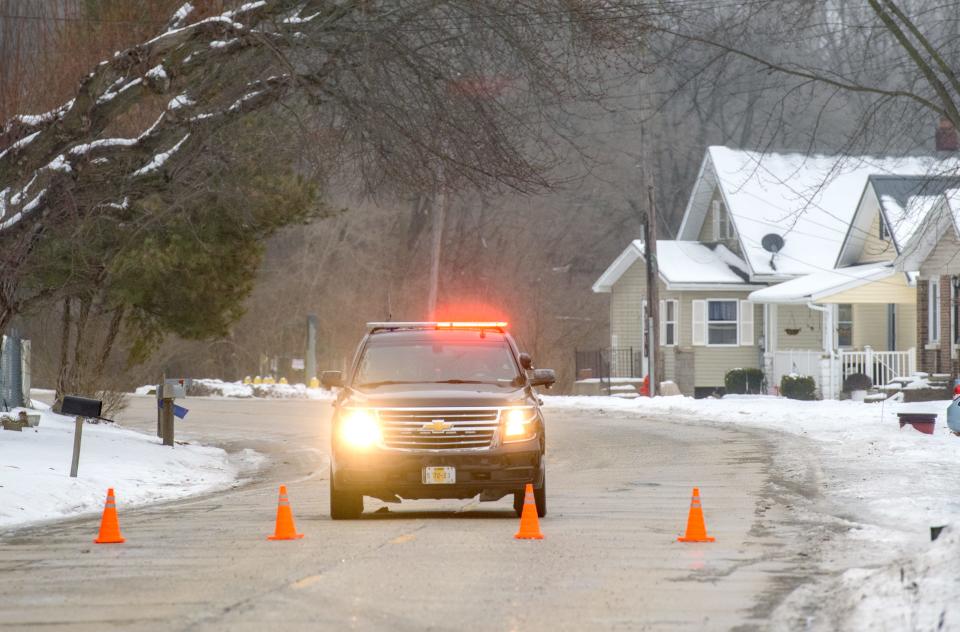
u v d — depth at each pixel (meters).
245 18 78.44
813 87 104.19
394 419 52.22
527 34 83.88
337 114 86.38
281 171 115.88
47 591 35.84
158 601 33.91
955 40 102.50
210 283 118.38
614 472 79.12
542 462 53.50
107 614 32.16
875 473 70.81
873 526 49.84
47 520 57.75
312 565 39.78
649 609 32.38
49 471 71.31
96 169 82.31
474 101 82.44
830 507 56.78
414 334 57.69
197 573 38.62
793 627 29.94
